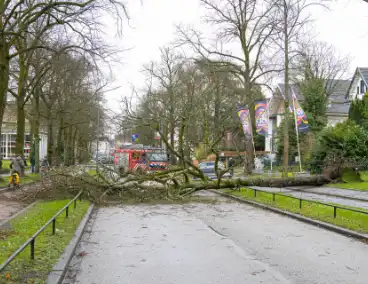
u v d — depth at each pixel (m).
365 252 9.26
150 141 54.38
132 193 19.28
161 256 9.02
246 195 21.02
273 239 10.76
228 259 8.72
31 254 7.87
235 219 14.32
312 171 26.52
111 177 19.52
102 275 7.59
